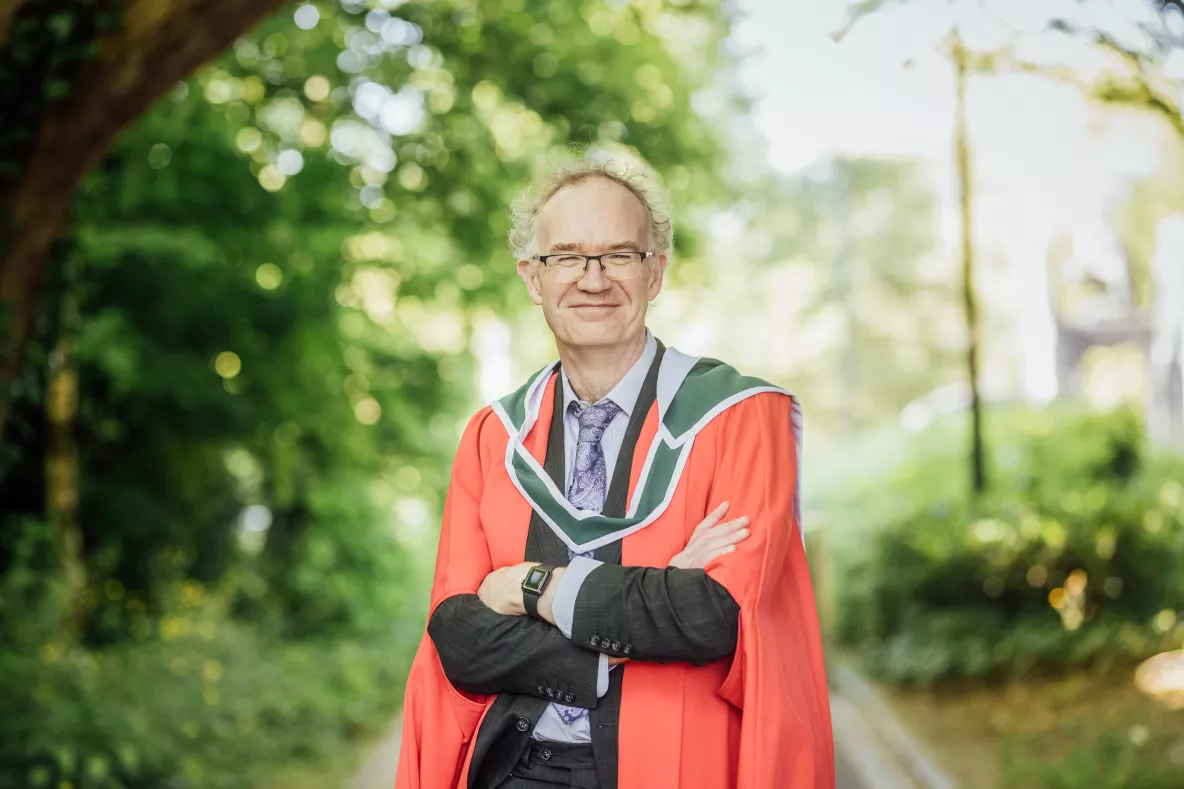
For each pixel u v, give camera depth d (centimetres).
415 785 223
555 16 809
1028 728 666
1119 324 1933
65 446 764
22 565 668
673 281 970
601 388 224
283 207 805
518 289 940
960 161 835
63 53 429
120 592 859
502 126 895
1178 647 758
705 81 887
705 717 210
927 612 850
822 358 3272
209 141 758
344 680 818
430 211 861
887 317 3012
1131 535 811
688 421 218
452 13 799
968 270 920
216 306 793
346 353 925
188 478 898
